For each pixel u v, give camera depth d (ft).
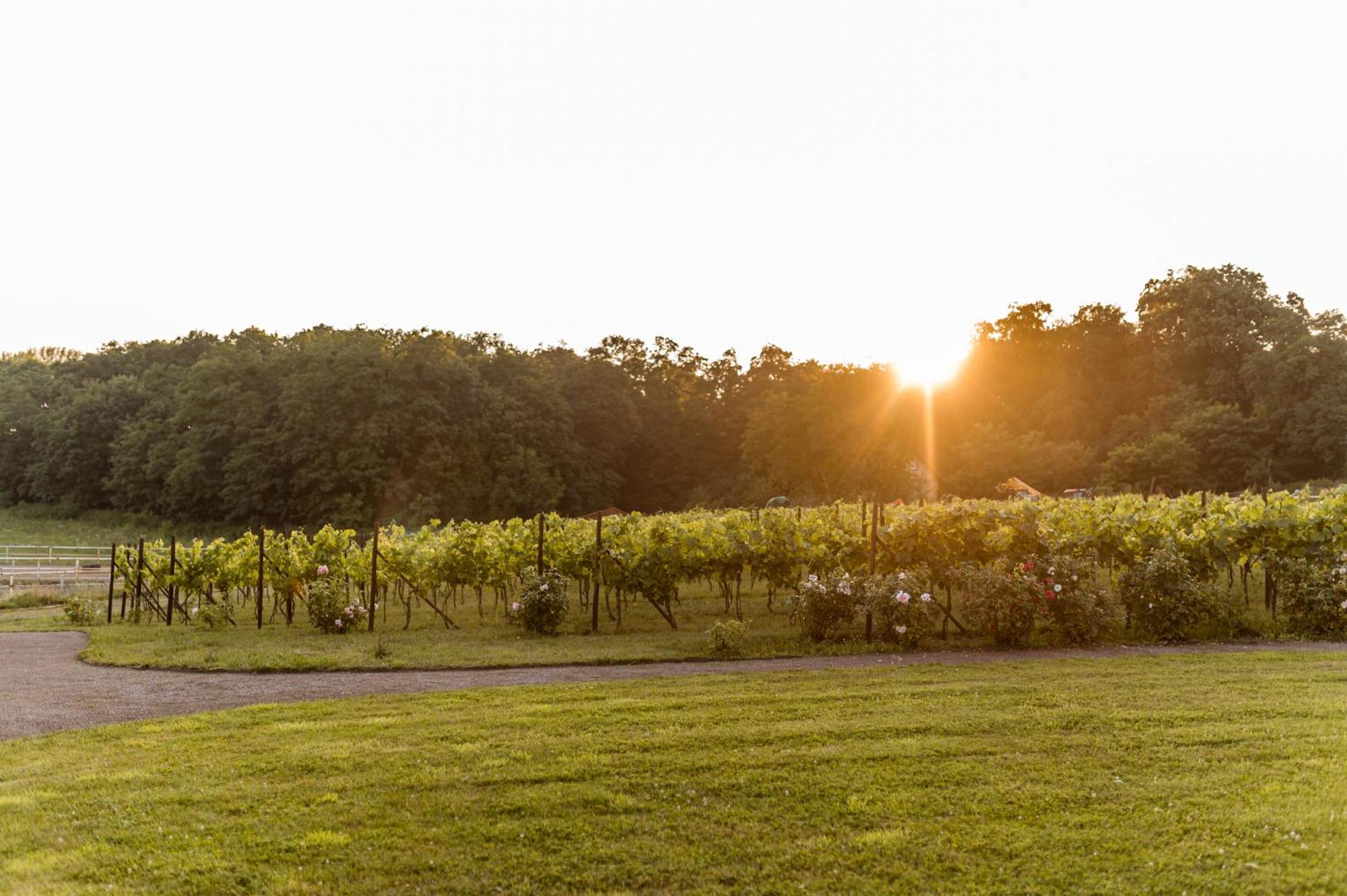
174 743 22.72
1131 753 19.40
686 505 249.75
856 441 209.67
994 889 13.41
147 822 16.79
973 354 263.90
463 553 51.44
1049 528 41.47
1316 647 33.88
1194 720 21.99
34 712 27.43
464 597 64.49
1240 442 205.46
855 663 32.60
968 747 20.10
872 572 39.70
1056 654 33.55
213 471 205.57
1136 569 37.73
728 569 45.65
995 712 23.34
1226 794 16.67
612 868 14.49
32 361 298.76
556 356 283.38
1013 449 198.18
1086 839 14.96
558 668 33.19
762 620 45.83
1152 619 36.63
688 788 17.93
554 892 13.75
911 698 25.31
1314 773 17.58
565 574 48.91
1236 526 41.68
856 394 217.36
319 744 21.98
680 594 59.11
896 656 34.09
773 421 228.43
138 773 19.88
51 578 94.79
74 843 15.96
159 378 252.21
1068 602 35.58
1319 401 203.92
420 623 50.49
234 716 25.68
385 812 17.01
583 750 20.63
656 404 269.03
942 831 15.46
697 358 301.84
